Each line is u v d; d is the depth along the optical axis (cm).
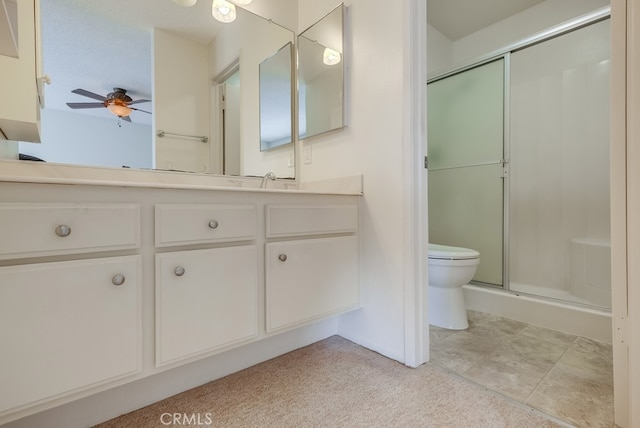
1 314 73
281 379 129
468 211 255
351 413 107
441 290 191
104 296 87
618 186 98
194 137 160
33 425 93
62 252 81
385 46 146
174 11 156
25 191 76
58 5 127
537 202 237
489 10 258
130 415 106
